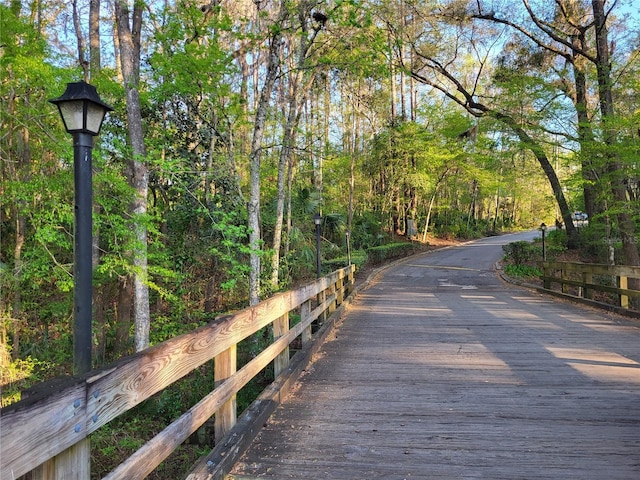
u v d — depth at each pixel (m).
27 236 8.09
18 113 6.46
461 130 20.78
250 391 6.18
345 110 21.16
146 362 2.02
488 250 27.28
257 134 8.34
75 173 2.62
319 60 9.42
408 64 18.27
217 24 7.45
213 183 9.85
